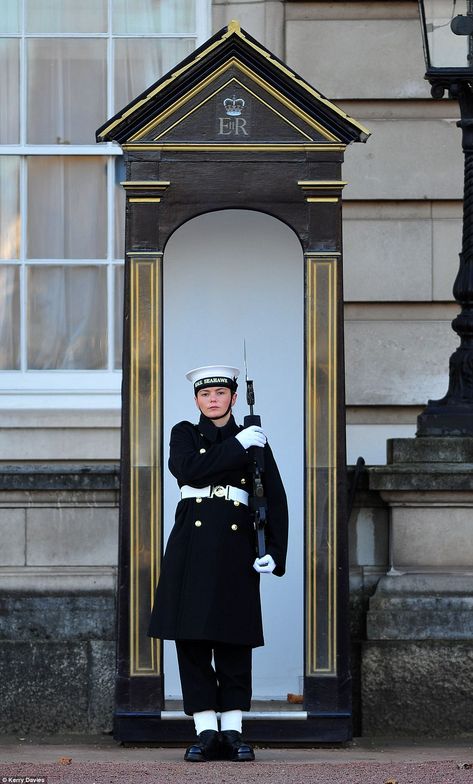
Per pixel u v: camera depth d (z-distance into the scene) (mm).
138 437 21953
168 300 23859
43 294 27625
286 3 27484
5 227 27672
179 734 21891
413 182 27266
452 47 23531
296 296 23906
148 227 22016
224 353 23891
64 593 24297
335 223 22047
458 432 23859
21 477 24547
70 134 27750
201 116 22000
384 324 27141
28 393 27141
